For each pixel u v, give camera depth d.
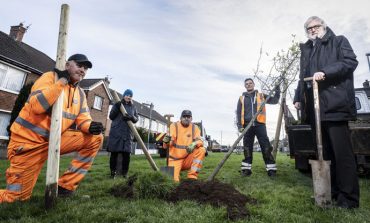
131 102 5.26
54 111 2.37
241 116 5.46
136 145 23.31
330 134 2.75
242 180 4.33
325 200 2.49
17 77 14.81
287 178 4.59
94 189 3.32
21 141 2.46
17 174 2.46
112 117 4.94
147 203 2.57
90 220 2.04
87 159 2.98
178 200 2.68
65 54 2.48
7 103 14.09
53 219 2.01
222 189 2.78
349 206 2.49
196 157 4.12
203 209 2.38
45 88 2.36
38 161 2.54
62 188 2.80
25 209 2.20
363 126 4.39
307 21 3.16
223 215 2.19
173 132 4.34
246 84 5.60
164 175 3.06
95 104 22.08
